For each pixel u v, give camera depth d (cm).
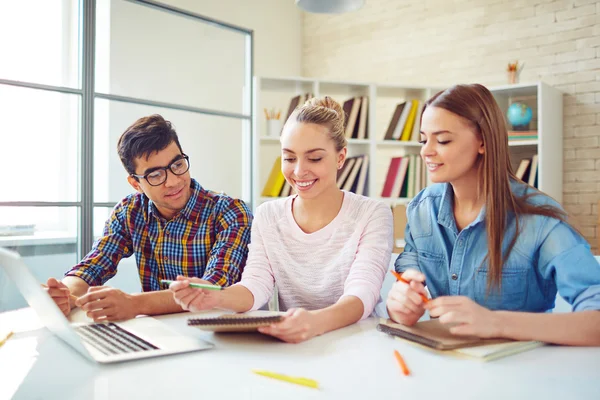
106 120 343
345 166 364
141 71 370
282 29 508
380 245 125
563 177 361
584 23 352
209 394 65
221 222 156
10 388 70
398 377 72
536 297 113
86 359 83
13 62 304
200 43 409
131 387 69
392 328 96
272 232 137
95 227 327
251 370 75
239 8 469
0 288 182
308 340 93
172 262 160
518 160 369
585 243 104
